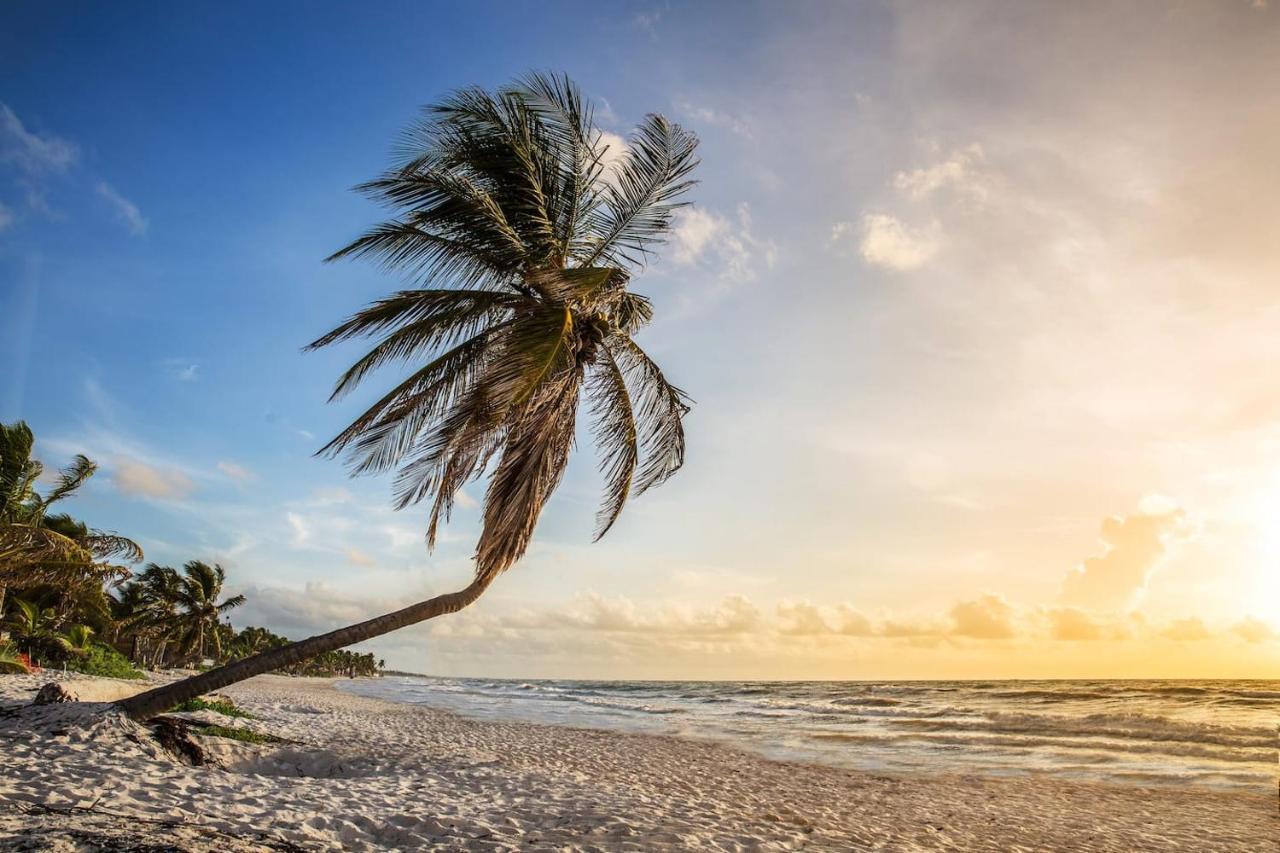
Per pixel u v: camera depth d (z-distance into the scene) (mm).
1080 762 17016
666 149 12164
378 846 5945
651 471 12992
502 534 10844
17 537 20281
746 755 17656
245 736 11117
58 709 9297
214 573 55938
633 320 13195
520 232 11734
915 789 12977
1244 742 20188
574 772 12523
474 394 9984
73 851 3980
